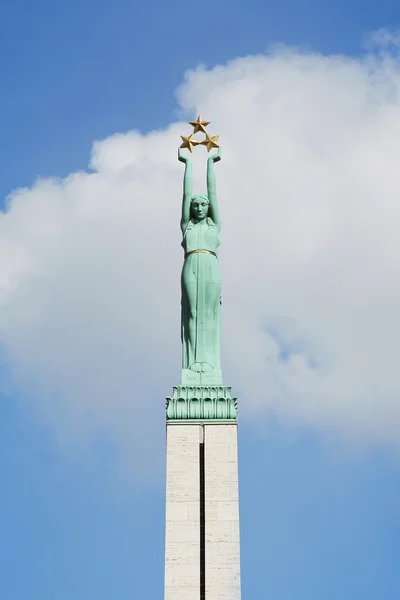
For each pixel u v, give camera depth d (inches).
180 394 3065.9
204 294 3206.2
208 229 3304.6
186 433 3011.8
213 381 3107.8
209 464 2967.5
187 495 2930.6
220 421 3024.1
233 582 2822.3
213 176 3376.0
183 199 3346.5
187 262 3248.0
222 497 2923.2
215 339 3189.0
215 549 2861.7
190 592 2817.4
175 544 2871.6
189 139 3440.0
